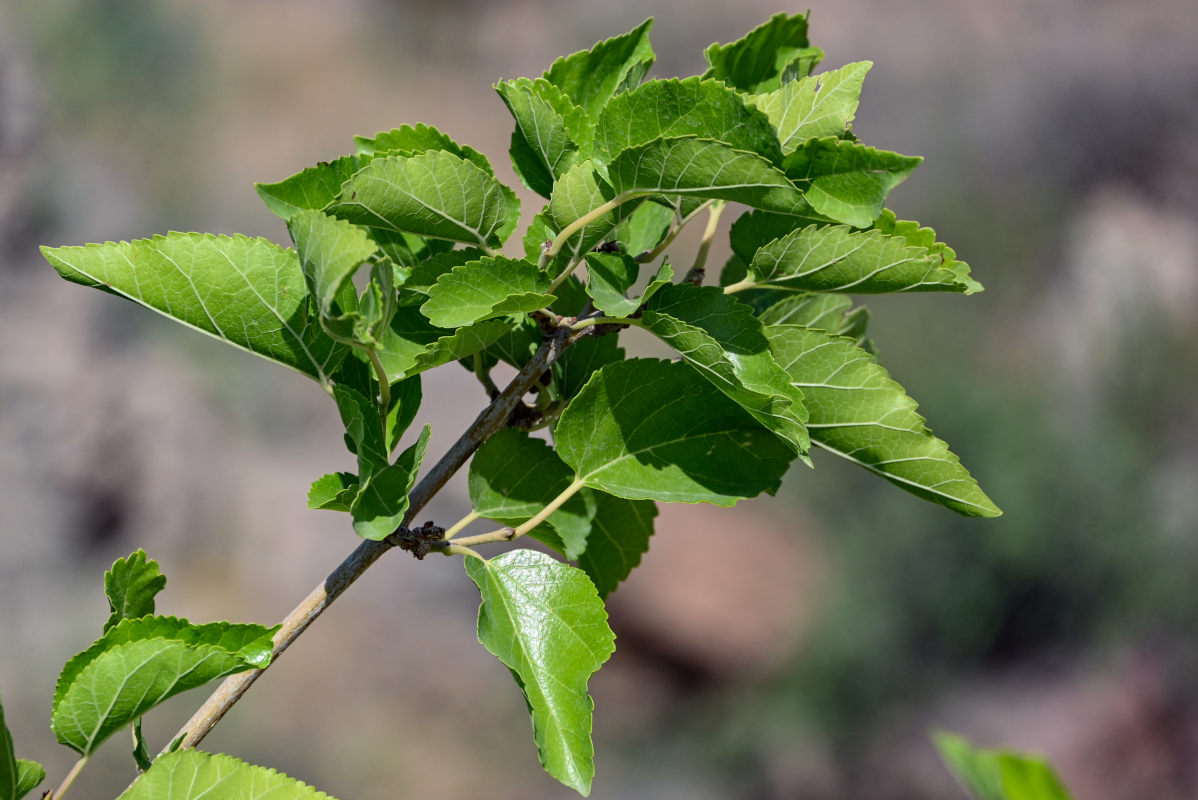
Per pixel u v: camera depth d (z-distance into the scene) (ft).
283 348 4.63
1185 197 55.16
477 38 68.64
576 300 5.28
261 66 62.39
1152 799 34.55
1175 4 59.36
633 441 4.87
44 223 42.96
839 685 38.34
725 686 38.96
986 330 50.21
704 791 36.19
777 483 4.90
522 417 5.12
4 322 37.91
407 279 4.52
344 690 35.68
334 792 33.01
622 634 39.11
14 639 32.55
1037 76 58.08
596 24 67.26
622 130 4.09
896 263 4.35
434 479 4.49
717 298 4.47
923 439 4.65
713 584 39.24
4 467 35.27
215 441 40.52
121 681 3.90
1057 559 39.52
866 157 4.01
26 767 3.89
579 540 4.87
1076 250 53.06
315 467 42.06
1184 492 42.14
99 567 35.91
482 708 36.73
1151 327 48.21
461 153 4.70
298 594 38.22
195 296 4.51
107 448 37.42
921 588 39.88
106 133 51.08
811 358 4.63
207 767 4.00
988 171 56.49
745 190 4.01
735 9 65.87
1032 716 37.09
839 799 36.73
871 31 61.31
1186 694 36.19
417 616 38.45
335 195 4.64
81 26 52.70
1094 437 42.27
